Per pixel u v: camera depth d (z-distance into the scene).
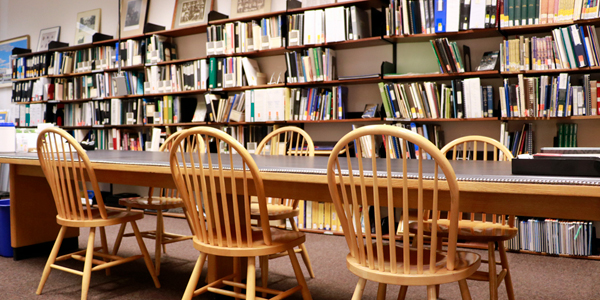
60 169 2.08
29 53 5.75
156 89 4.66
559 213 1.09
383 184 1.23
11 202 2.82
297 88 3.94
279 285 2.36
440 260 1.38
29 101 5.83
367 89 3.89
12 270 2.62
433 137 3.45
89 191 5.10
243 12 4.36
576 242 2.90
